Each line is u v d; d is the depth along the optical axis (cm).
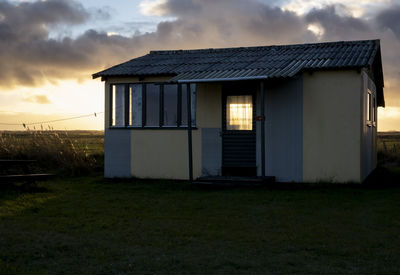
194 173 1370
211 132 1356
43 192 1126
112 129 1439
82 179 1419
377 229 711
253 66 1298
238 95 1336
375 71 1691
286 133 1292
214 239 654
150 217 813
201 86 1365
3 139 1689
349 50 1385
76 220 789
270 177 1244
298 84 1281
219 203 955
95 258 556
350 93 1234
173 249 598
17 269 504
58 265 529
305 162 1275
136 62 1538
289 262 534
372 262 536
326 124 1255
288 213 842
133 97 1420
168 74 1354
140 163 1415
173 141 1384
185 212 858
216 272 500
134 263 534
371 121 1546
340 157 1245
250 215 827
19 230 708
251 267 517
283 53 1458
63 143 1694
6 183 1191
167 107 1392
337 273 492
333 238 654
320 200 980
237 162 1336
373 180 1339
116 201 993
